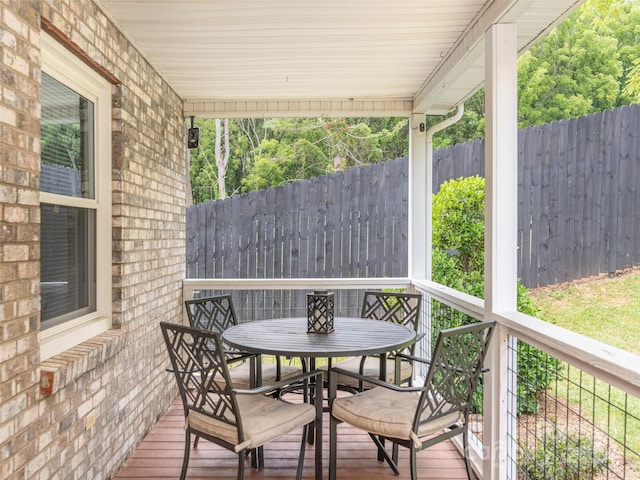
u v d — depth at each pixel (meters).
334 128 11.26
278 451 3.16
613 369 1.55
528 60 8.41
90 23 2.55
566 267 4.34
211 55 3.51
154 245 3.69
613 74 8.03
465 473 2.87
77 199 2.64
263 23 2.99
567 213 4.33
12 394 1.78
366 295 3.86
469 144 5.25
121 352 2.95
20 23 1.87
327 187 5.32
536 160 4.50
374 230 5.31
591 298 4.12
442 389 2.26
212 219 5.36
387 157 11.14
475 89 4.09
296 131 11.45
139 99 3.35
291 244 5.34
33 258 1.94
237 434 2.27
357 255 5.32
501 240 2.59
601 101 8.09
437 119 10.05
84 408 2.42
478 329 2.30
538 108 8.34
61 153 2.51
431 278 4.86
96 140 2.90
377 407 2.45
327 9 2.82
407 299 3.71
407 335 2.85
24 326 1.87
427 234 4.74
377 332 2.96
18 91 1.85
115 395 2.85
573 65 8.22
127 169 3.08
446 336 2.15
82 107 2.74
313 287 4.73
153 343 3.65
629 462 3.07
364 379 2.44
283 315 5.30
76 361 2.22
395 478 2.79
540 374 3.17
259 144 11.40
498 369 2.53
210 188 11.58
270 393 3.10
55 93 2.44
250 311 5.29
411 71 3.95
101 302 2.92
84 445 2.43
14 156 1.83
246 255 5.35
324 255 5.33
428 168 4.75
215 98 4.67
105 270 2.94
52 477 2.09
